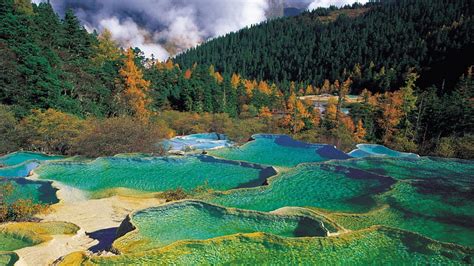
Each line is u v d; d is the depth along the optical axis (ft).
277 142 110.32
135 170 80.18
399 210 52.85
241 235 37.63
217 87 222.48
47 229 48.14
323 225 42.29
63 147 107.14
